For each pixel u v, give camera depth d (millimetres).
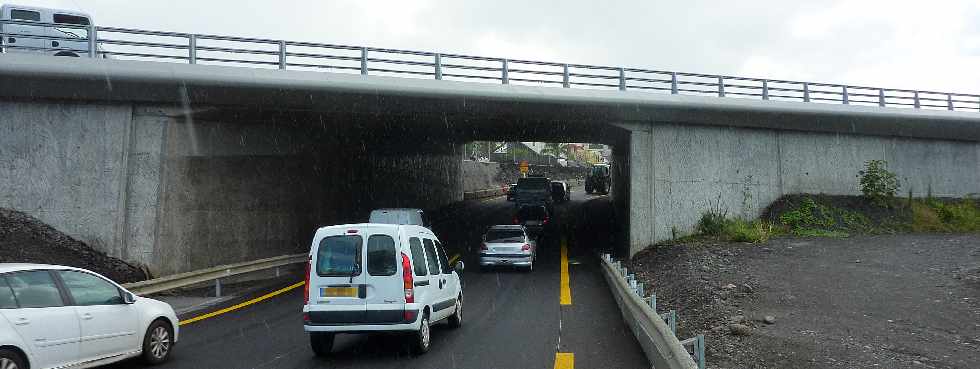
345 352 10273
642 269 21000
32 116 18047
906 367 8289
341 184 30219
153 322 9461
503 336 11453
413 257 10039
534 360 9383
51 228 17922
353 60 20797
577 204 55719
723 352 9398
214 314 14328
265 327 12664
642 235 24578
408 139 34625
